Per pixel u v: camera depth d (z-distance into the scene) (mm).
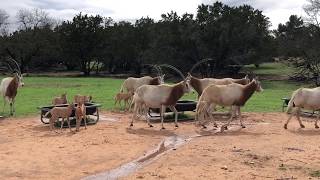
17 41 67500
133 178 9508
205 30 54469
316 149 12234
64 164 10742
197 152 11828
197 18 55719
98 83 44031
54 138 13914
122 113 20031
